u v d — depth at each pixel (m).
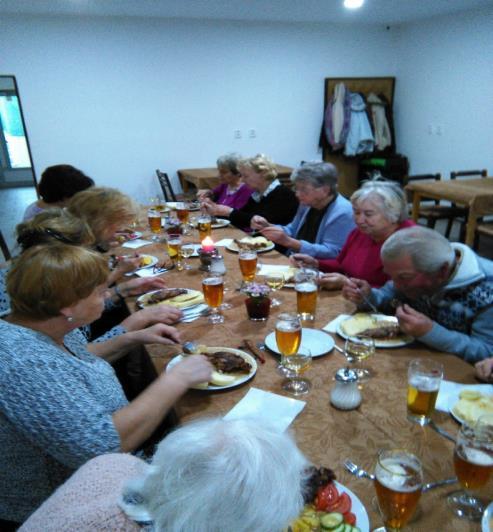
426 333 1.31
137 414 0.98
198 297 1.76
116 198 2.20
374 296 1.67
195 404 1.11
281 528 0.48
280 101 6.18
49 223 1.44
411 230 1.38
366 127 6.46
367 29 6.32
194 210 3.79
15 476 0.96
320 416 1.05
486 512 0.72
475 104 5.54
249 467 0.48
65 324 1.05
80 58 5.22
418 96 6.38
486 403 1.03
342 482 0.84
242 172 3.33
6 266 1.65
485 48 5.28
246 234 2.94
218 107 5.92
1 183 10.00
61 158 5.46
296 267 2.11
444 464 0.89
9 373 0.87
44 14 4.96
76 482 0.62
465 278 1.38
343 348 1.37
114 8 4.73
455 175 4.97
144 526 0.51
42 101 5.23
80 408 0.90
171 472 0.50
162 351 1.40
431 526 0.75
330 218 2.59
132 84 5.49
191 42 5.57
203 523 0.46
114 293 1.91
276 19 5.67
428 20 5.96
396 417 1.04
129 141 5.68
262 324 1.55
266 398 1.11
